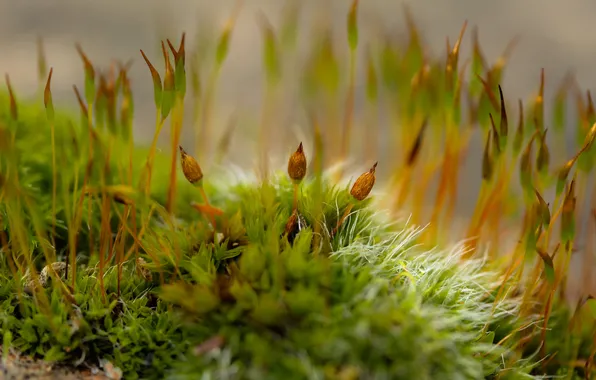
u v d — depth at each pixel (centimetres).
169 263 10
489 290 10
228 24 10
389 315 9
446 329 9
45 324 9
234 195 11
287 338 9
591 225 10
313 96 12
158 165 12
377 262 10
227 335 9
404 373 9
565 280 10
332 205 10
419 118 11
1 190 10
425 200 11
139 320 9
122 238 10
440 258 10
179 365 9
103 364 9
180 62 9
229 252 10
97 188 10
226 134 11
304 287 9
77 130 12
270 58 11
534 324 10
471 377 9
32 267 9
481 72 10
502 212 11
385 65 11
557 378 10
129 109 10
